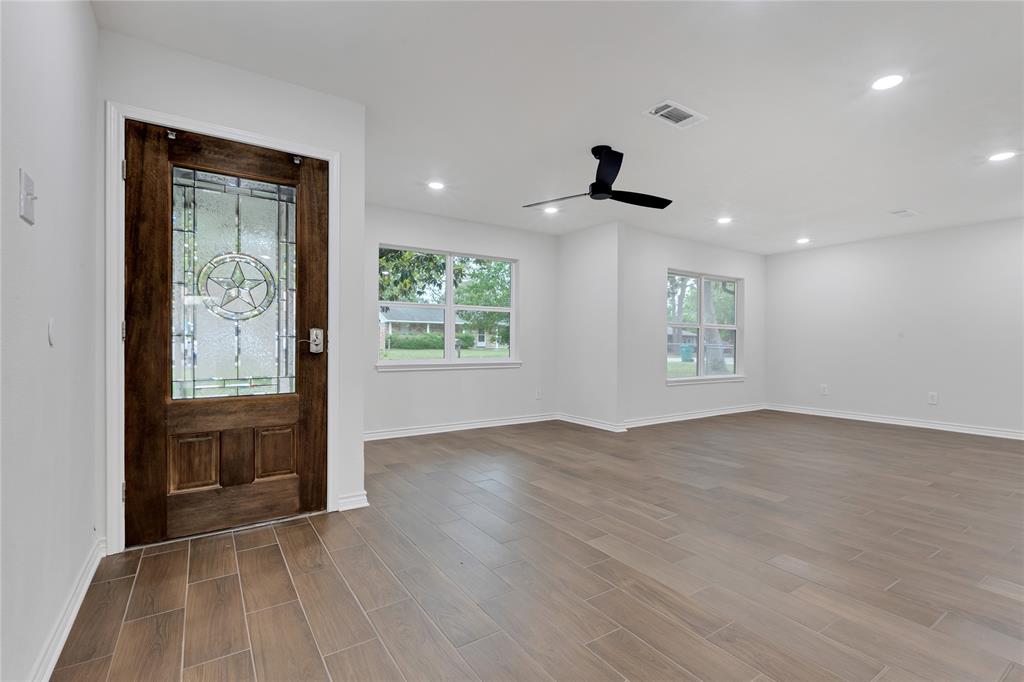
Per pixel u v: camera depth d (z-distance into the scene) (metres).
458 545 2.37
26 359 1.27
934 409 5.65
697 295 6.73
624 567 2.15
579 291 5.91
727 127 3.07
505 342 5.91
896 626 1.71
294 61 2.43
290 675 1.44
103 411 2.17
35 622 1.33
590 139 3.29
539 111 2.91
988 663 1.51
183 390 2.42
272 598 1.86
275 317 2.64
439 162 3.73
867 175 3.90
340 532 2.50
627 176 3.96
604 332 5.58
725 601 1.87
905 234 5.92
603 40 2.22
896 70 2.42
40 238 1.40
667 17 2.06
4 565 1.13
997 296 5.25
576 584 2.00
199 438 2.43
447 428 5.33
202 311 2.46
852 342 6.38
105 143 2.17
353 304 2.83
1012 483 3.47
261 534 2.46
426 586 1.97
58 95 1.57
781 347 7.16
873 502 3.04
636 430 5.50
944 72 2.43
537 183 4.21
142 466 2.29
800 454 4.35
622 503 3.00
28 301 1.29
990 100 2.70
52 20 1.51
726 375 6.91
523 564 2.17
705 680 1.43
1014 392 5.12
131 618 1.72
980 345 5.35
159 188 2.31
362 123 2.85
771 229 5.75
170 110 2.32
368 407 4.86
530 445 4.67
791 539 2.46
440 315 5.43
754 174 3.89
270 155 2.58
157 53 2.29
